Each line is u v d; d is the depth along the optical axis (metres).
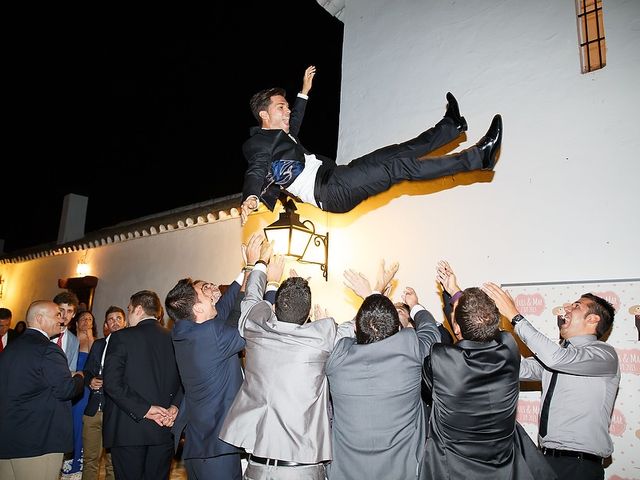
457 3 3.95
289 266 4.54
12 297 10.40
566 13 3.40
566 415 2.53
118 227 8.06
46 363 3.23
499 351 2.31
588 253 3.03
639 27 3.10
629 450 2.71
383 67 4.30
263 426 2.50
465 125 2.78
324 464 2.60
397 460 2.41
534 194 3.30
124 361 3.42
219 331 2.85
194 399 2.87
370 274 3.97
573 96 3.27
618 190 3.00
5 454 3.10
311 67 3.50
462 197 3.61
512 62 3.57
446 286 2.93
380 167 2.70
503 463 2.26
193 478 2.88
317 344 2.60
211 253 5.98
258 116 3.07
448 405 2.29
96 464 4.38
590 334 2.68
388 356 2.47
